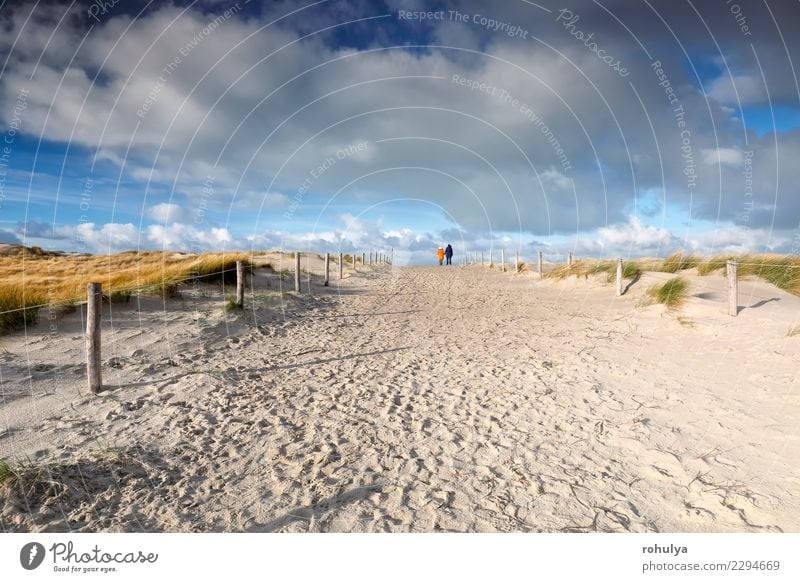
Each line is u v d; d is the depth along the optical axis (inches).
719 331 332.2
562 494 145.9
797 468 148.5
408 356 332.2
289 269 876.6
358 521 134.2
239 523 133.3
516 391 247.6
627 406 217.2
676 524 129.4
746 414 195.0
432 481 155.4
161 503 141.9
